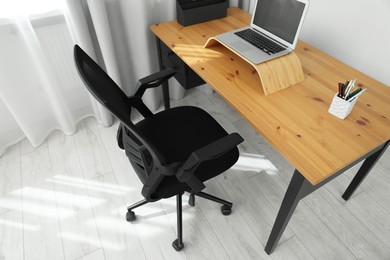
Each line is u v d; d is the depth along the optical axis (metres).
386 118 1.11
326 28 1.64
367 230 1.50
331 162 0.94
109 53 1.82
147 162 1.15
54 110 2.03
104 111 2.07
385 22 1.37
